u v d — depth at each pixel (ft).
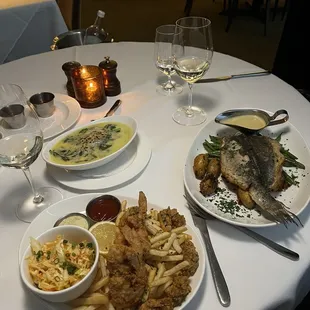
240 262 2.31
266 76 4.31
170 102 3.98
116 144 3.18
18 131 2.94
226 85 4.19
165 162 3.15
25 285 2.09
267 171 2.67
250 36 11.76
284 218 2.38
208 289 2.16
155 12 13.97
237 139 2.90
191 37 3.49
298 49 6.20
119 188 2.93
